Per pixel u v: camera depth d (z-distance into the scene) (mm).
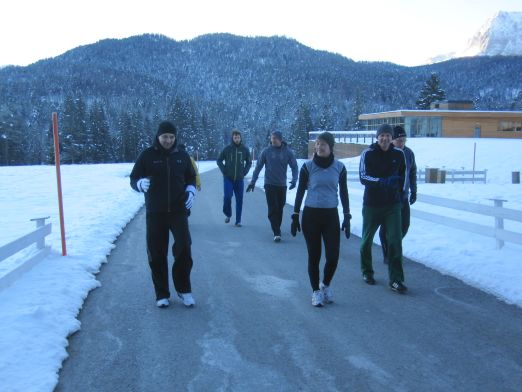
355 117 110562
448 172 25594
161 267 5406
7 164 77375
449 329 4719
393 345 4344
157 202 5289
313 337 4527
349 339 4477
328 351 4219
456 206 8602
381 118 57188
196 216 12484
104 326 4820
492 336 4547
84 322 4930
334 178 5512
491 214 7805
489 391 3545
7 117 79125
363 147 44438
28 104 119688
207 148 106500
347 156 49062
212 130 112750
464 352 4199
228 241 9133
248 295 5805
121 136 87000
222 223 11336
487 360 4047
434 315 5105
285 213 13148
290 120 144000
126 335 4586
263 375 3791
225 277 6582
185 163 5406
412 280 6449
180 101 98438
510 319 4984
